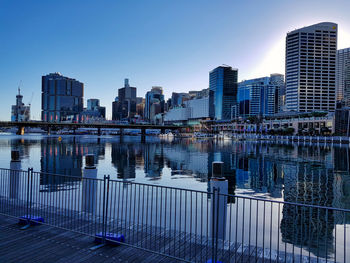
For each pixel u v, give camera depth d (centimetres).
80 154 6450
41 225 871
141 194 2161
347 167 4491
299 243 1257
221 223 792
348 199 2316
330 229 1477
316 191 2636
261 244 1214
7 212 1004
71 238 768
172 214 1569
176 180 3198
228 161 5388
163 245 731
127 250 696
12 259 635
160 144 12494
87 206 1041
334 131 17425
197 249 709
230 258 660
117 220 878
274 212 1791
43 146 9150
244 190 2658
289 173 3828
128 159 5659
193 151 8131
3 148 8006
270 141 16900
